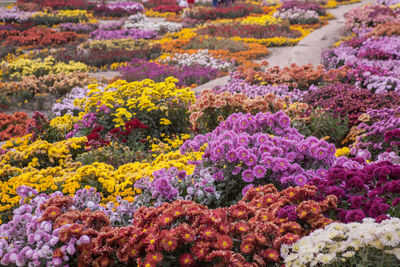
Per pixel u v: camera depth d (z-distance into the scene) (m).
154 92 7.67
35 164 6.38
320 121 7.48
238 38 20.09
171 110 7.77
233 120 5.40
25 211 3.99
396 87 9.30
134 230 3.43
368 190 3.97
